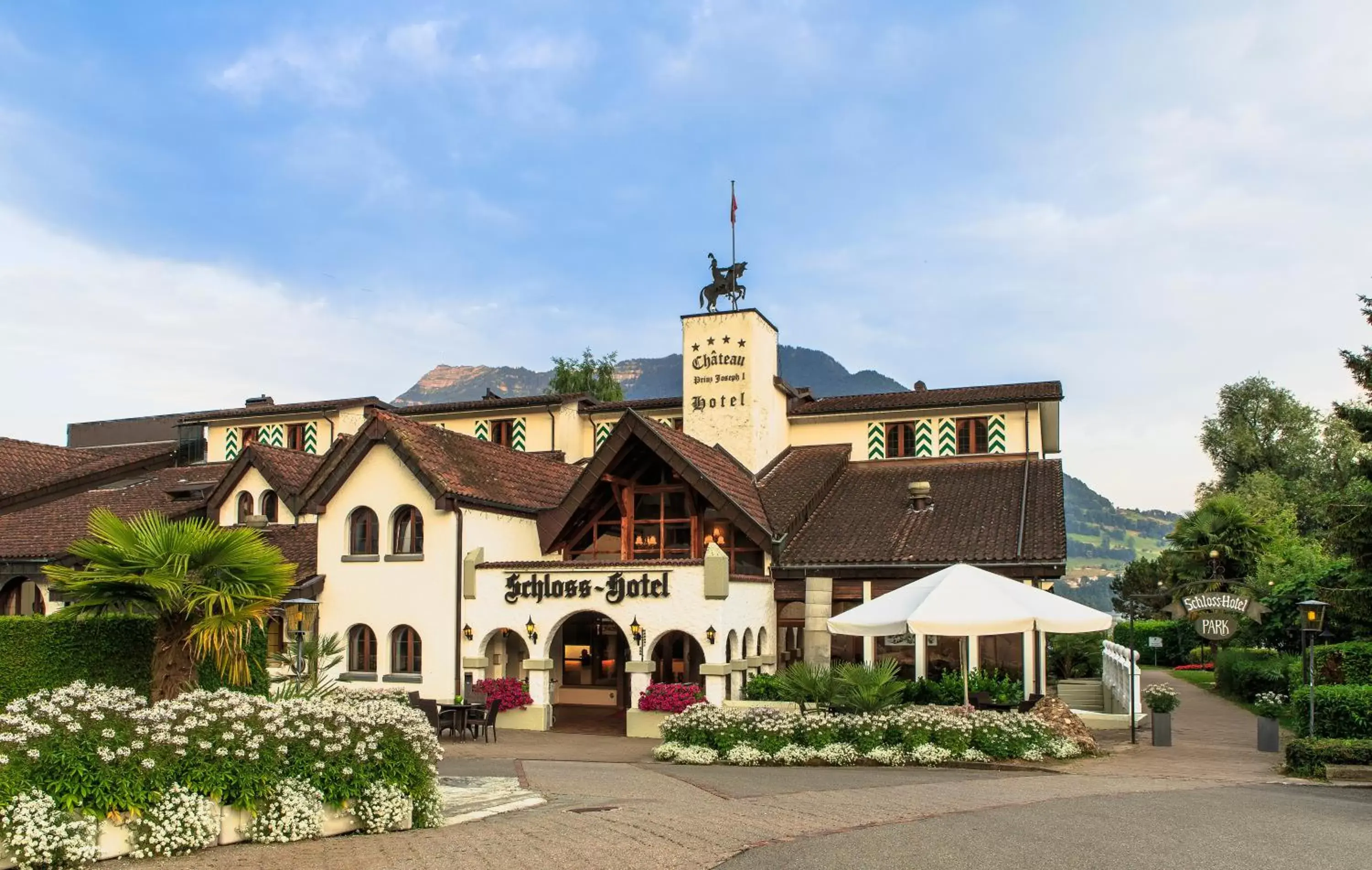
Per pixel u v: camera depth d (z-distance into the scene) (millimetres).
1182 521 52500
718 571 24547
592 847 11125
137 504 33562
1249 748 21422
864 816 13125
